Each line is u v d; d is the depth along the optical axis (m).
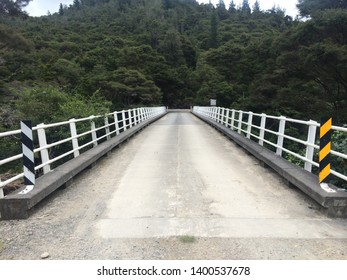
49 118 14.91
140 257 3.44
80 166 6.91
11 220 4.48
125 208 4.90
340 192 4.71
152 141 13.21
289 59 25.02
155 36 99.75
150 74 68.56
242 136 12.12
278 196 5.50
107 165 8.27
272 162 7.16
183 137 14.70
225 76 66.38
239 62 59.22
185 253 3.51
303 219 4.45
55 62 49.31
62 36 77.94
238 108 36.56
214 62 71.06
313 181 5.38
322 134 5.00
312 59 22.00
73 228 4.18
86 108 15.55
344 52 20.62
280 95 27.66
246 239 3.83
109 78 47.94
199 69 77.50
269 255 3.47
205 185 6.18
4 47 30.33
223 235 3.93
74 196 5.56
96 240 3.82
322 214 4.64
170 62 90.44
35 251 3.58
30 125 4.98
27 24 79.31
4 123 14.85
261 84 31.80
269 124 29.28
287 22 91.06
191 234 3.96
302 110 27.02
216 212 4.71
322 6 31.08
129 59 65.88
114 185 6.25
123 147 11.48
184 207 4.92
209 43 97.44
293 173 5.98
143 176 6.94
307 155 6.20
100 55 64.56
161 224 4.27
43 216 4.62
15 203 4.50
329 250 3.58
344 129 4.57
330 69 22.62
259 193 5.68
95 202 5.21
